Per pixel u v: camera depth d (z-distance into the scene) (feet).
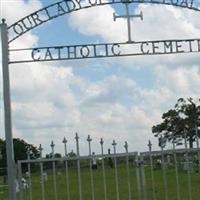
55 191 39.17
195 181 78.74
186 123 231.30
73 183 80.64
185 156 41.19
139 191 39.63
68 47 41.01
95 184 84.53
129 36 41.24
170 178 83.97
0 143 121.08
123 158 41.63
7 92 40.60
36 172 44.32
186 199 64.34
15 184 39.42
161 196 67.21
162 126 233.35
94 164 41.57
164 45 41.68
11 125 40.40
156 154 39.83
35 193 70.28
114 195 71.92
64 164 40.81
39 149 39.37
